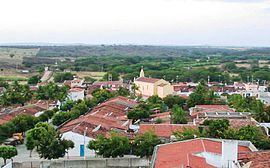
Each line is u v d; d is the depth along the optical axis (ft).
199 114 377.50
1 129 321.93
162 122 364.58
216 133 254.06
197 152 169.37
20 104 501.56
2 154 259.39
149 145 258.16
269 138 267.59
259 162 145.59
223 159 156.04
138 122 374.43
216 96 511.81
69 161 259.60
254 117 368.48
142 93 634.84
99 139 269.44
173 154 172.76
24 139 350.23
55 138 269.64
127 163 262.67
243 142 202.90
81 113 437.99
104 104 457.68
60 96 527.40
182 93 610.65
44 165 257.55
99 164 262.47
